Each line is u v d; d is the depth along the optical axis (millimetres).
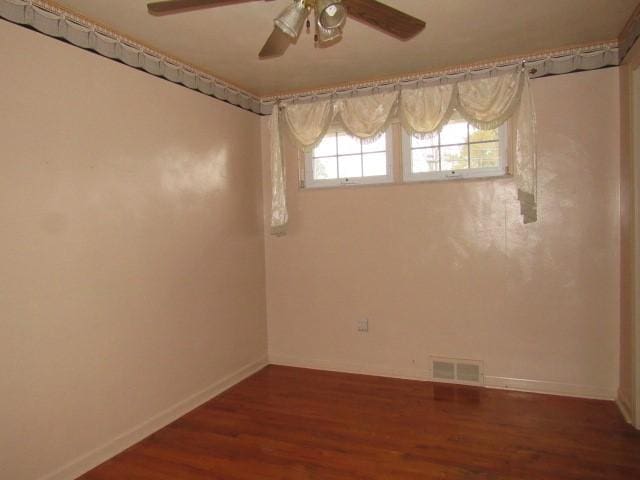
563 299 3131
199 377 3191
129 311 2625
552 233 3131
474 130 3346
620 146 2928
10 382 2010
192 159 3141
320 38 1794
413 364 3562
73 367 2293
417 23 1761
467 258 3361
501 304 3285
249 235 3801
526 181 3057
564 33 2752
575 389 3127
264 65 3168
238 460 2424
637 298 2625
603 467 2252
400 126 3531
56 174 2209
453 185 3371
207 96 3299
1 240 1975
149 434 2734
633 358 2656
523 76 3055
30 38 2090
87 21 2369
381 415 2920
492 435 2605
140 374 2697
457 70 3260
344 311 3766
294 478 2244
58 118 2217
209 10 2332
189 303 3104
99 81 2439
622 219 2902
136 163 2676
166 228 2908
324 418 2906
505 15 2477
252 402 3195
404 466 2320
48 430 2170
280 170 3766
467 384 3396
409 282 3541
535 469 2252
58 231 2217
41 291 2139
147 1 2217
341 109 3555
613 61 2922
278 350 4000
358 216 3676
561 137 3064
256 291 3889
